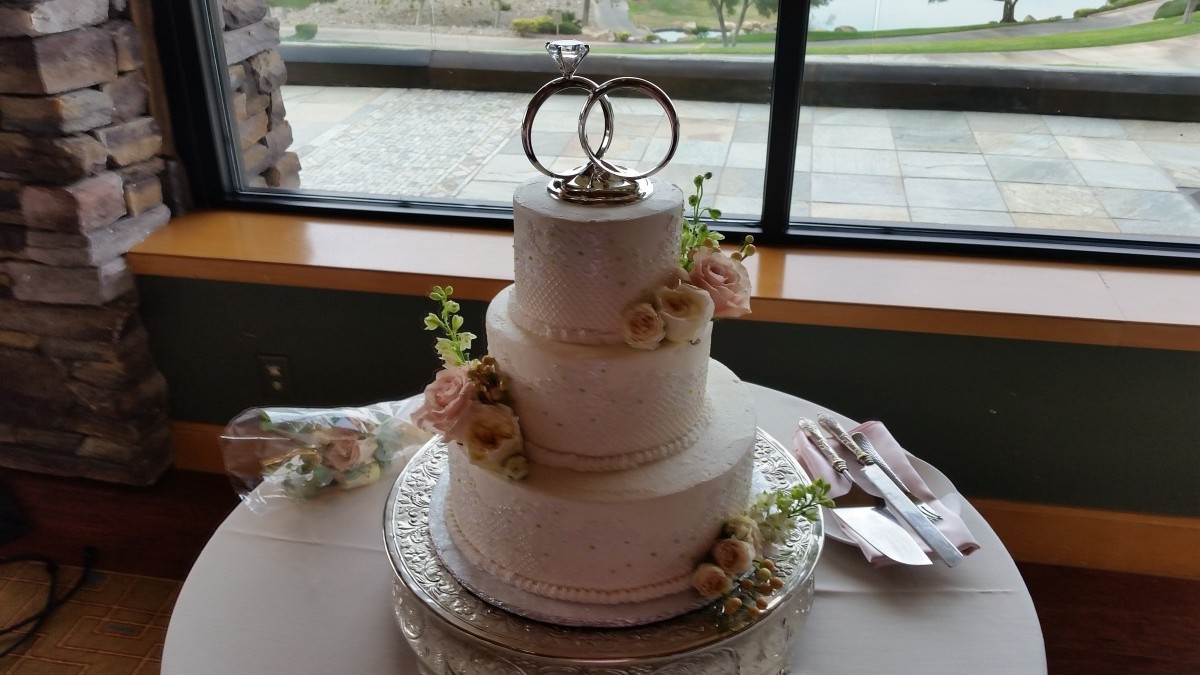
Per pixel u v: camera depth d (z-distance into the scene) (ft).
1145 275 5.65
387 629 3.12
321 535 3.54
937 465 5.89
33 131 5.44
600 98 2.76
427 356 6.11
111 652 5.35
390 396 6.32
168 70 6.18
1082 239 5.94
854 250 6.03
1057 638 5.51
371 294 5.95
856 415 5.79
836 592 3.30
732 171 6.05
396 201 6.61
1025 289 5.49
